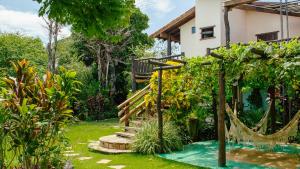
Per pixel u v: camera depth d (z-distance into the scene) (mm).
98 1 2822
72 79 6109
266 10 15758
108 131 14031
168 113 10898
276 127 11492
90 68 23734
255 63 7168
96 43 21953
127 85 23359
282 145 10273
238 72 7648
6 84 5992
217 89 10531
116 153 9344
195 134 11336
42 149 5668
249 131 8508
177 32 20469
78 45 23531
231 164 7922
